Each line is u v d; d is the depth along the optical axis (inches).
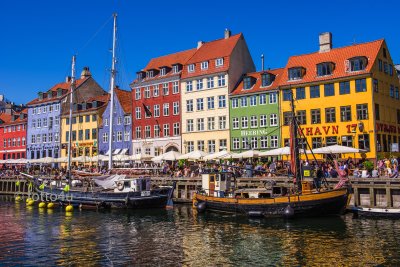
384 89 1851.6
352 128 1766.7
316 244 815.1
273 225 1017.5
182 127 2300.7
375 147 1707.7
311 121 1881.2
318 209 1054.4
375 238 847.1
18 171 2384.4
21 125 3233.3
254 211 1122.7
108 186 1438.2
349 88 1796.3
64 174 1989.4
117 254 775.1
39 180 1732.3
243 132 2087.8
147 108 2466.8
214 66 2233.0
